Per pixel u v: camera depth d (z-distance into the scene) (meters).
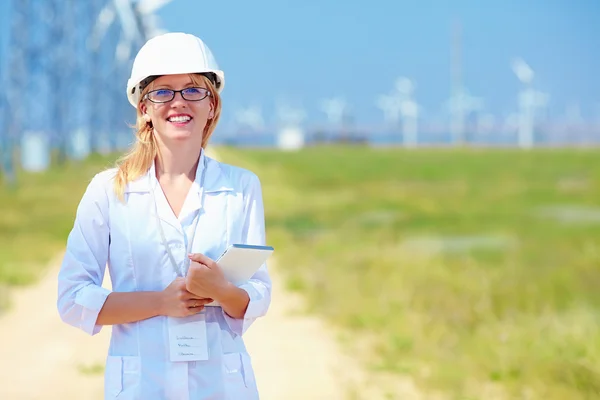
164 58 3.90
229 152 86.75
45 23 49.12
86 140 61.88
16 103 36.81
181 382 3.81
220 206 3.98
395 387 8.56
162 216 3.91
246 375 3.96
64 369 9.09
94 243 3.95
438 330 10.98
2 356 9.62
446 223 27.56
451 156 91.56
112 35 65.44
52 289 13.95
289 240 21.55
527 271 16.03
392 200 36.91
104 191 3.95
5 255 17.17
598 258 17.94
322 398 8.18
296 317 12.10
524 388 8.42
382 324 11.37
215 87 4.07
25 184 37.59
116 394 3.83
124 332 3.88
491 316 11.95
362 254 18.58
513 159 81.62
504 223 27.64
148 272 3.91
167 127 3.93
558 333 10.06
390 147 147.38
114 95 69.31
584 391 8.31
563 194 40.69
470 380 8.67
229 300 3.85
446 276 15.40
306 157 91.81
